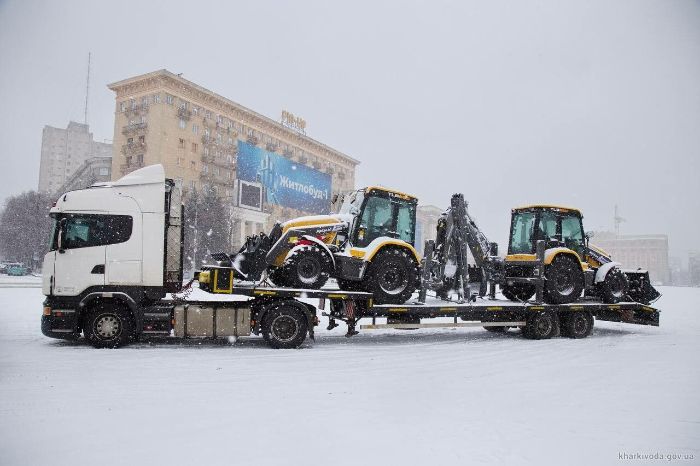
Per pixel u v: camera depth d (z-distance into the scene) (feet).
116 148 183.83
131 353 27.73
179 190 31.76
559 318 40.04
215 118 196.95
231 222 159.74
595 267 42.83
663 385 22.97
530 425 16.80
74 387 20.34
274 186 200.95
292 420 16.78
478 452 14.29
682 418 17.84
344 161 277.64
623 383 23.31
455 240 37.91
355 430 15.90
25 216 178.29
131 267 29.43
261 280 31.81
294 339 30.68
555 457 14.10
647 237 377.71
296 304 30.66
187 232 150.71
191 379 22.13
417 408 18.44
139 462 13.21
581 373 25.54
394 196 34.83
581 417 17.84
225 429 15.79
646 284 44.42
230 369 24.38
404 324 32.81
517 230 41.83
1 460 13.24
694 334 44.42
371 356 28.99
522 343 35.88
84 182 230.07
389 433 15.69
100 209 29.45
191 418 16.79
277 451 14.07
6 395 19.10
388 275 33.24
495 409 18.57
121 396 19.21
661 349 34.32
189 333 29.35
